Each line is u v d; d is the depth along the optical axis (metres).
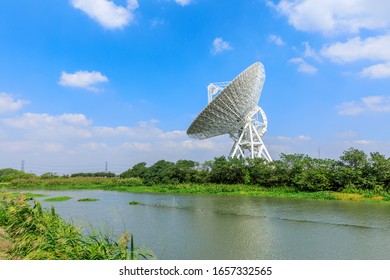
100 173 103.19
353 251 13.38
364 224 19.42
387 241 15.04
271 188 47.62
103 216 24.23
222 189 49.06
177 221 21.44
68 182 76.00
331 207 27.72
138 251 8.31
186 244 14.85
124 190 59.78
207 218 22.52
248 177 52.75
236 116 52.22
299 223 19.97
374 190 37.06
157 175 70.38
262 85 50.50
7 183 80.19
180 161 67.88
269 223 20.09
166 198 39.69
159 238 16.17
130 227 19.25
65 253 8.34
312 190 42.94
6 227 12.08
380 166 38.06
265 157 56.69
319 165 44.66
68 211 27.31
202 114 48.66
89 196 45.03
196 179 62.22
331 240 15.34
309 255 12.82
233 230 18.05
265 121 56.88
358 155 40.41
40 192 55.66
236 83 45.88
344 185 40.59
